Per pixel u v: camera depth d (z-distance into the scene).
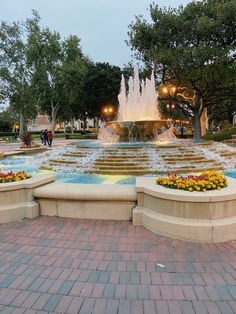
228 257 3.72
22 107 37.84
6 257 3.79
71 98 40.16
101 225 4.88
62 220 5.16
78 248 4.02
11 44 36.47
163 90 24.05
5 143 31.72
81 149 11.08
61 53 40.66
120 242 4.20
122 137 12.89
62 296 2.93
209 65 20.58
